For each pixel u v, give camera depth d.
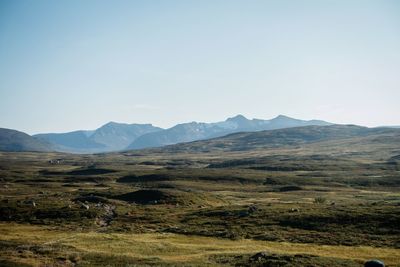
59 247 58.19
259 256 51.16
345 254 55.25
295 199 131.25
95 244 61.47
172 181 183.25
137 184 178.38
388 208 81.38
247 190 163.88
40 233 75.50
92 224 85.38
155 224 84.19
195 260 51.50
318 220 77.12
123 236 69.06
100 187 165.88
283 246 61.97
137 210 101.62
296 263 47.25
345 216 77.44
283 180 189.75
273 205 100.06
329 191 160.00
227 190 164.00
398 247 59.34
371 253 55.59
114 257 52.59
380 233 67.00
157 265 47.47
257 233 72.00
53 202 107.75
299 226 75.38
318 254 55.19
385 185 179.25
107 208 102.62
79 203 107.56
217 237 70.56
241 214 87.56
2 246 59.78
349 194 148.88
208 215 90.88
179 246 61.47
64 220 88.94
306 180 189.88
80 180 195.12
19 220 89.62
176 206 109.88
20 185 170.75
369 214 77.00
